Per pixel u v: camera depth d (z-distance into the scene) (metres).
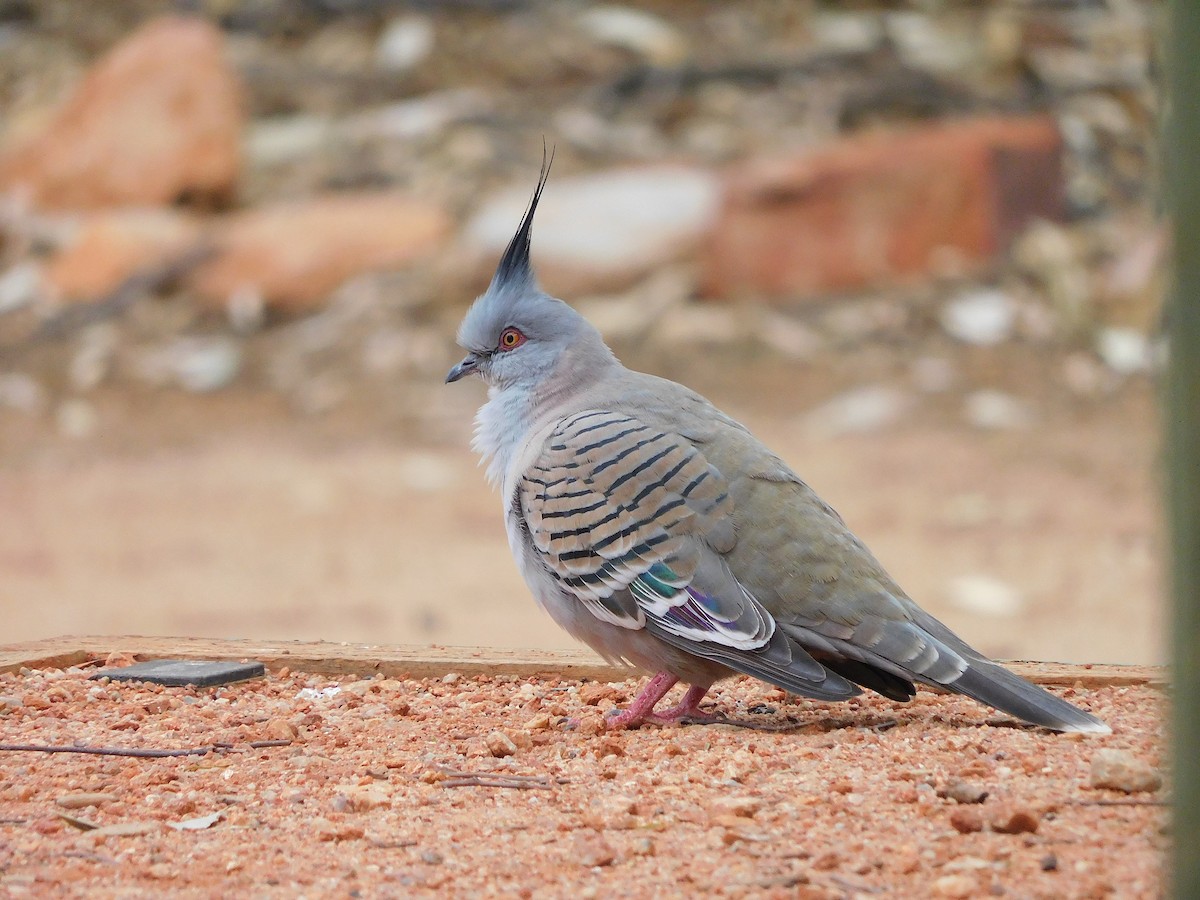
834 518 6.52
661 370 21.30
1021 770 5.68
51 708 7.00
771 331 22.14
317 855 5.04
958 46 28.09
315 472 18.72
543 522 6.66
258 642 8.33
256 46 29.03
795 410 20.25
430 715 6.93
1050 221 23.86
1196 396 3.52
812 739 6.27
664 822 5.21
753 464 6.49
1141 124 26.77
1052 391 20.78
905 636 6.14
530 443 6.95
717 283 22.84
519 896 4.64
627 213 23.12
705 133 26.27
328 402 21.14
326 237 23.80
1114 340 22.11
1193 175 3.48
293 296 23.44
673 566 6.35
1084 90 27.03
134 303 23.50
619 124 26.64
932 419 19.91
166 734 6.59
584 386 7.23
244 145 26.50
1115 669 7.58
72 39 29.42
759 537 6.31
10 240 24.94
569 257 22.84
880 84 27.09
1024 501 16.75
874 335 21.95
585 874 4.81
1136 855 4.78
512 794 5.62
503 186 24.84
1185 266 3.51
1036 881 4.60
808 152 23.92
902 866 4.75
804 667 6.11
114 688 7.41
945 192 23.06
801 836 5.05
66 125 25.47
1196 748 3.61
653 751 6.13
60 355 22.50
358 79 28.11
